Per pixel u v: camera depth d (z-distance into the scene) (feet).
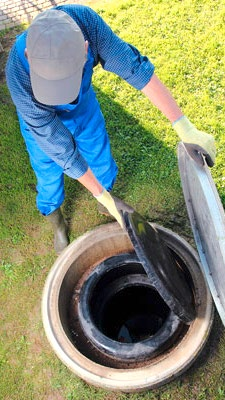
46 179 10.96
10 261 13.08
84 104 9.65
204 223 9.65
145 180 13.80
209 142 9.12
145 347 10.34
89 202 13.71
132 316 12.66
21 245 13.32
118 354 10.36
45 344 11.69
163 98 8.91
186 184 10.73
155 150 14.30
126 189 13.75
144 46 16.84
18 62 7.85
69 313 11.72
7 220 13.76
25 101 7.86
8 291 12.62
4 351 11.75
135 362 10.52
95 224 13.37
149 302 12.24
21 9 19.42
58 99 7.37
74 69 7.11
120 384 9.84
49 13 7.19
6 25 19.12
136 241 9.09
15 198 14.16
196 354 9.99
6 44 18.48
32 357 11.59
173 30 17.12
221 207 8.05
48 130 8.04
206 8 17.51
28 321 12.10
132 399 10.68
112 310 12.16
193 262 11.27
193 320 10.34
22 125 9.70
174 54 16.42
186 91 15.42
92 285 11.27
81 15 8.11
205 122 14.58
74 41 6.98
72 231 13.32
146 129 14.78
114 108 15.42
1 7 19.63
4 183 14.52
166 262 10.09
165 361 10.01
